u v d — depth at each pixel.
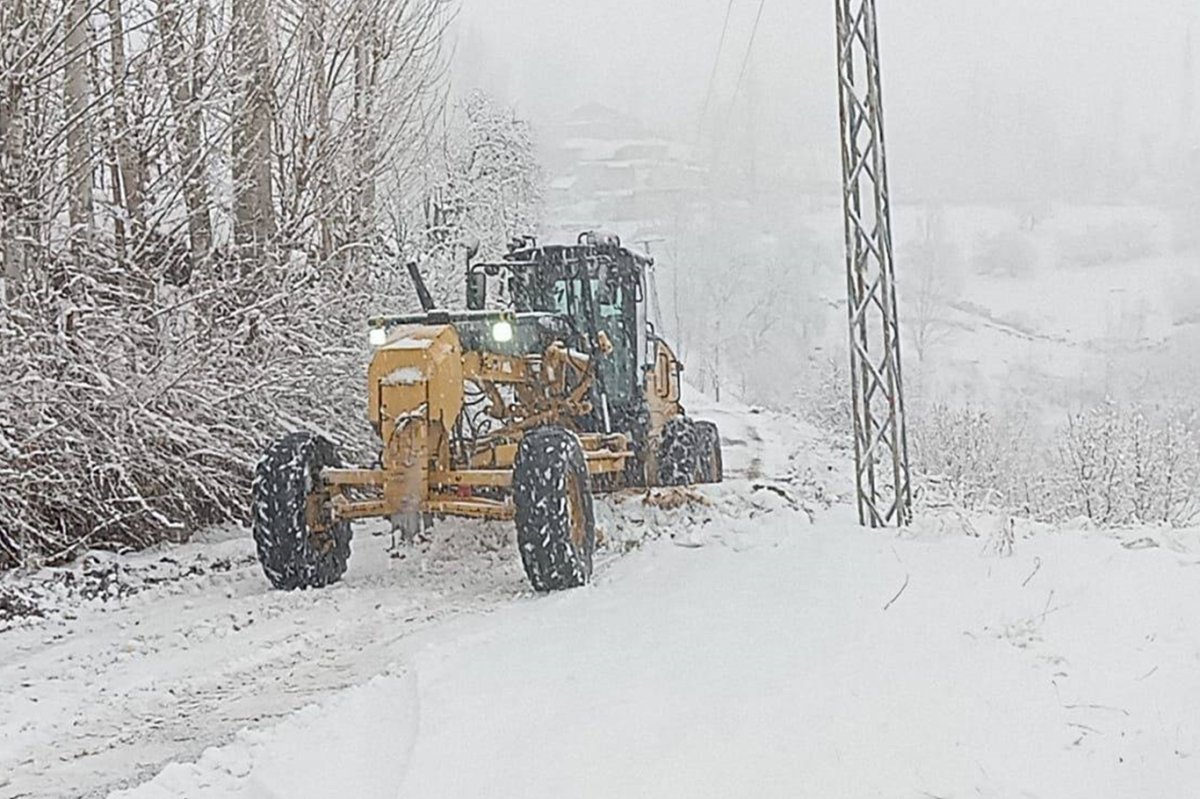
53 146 10.54
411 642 6.90
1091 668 5.70
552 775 4.52
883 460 17.58
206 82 12.26
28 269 10.32
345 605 8.06
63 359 9.88
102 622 7.98
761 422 24.25
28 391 9.42
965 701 5.25
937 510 11.12
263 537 8.60
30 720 5.76
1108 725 4.96
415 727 5.18
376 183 15.28
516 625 7.07
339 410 13.20
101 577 9.27
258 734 5.28
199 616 7.93
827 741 4.79
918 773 4.48
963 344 67.94
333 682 6.22
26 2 10.27
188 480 10.94
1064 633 6.29
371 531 11.16
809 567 8.28
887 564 8.26
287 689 6.14
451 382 8.44
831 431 26.94
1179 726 4.89
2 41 10.03
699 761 4.61
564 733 4.95
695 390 45.94
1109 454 22.05
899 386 10.19
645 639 6.48
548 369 9.75
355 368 13.45
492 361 9.09
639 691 5.49
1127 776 4.45
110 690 6.25
